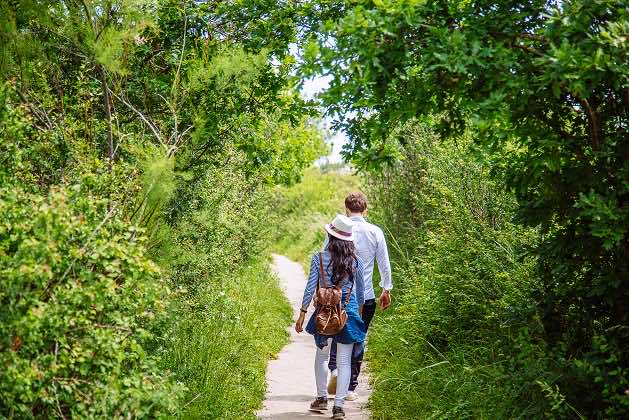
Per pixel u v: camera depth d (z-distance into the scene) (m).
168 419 4.54
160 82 6.08
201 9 6.25
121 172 4.86
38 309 3.35
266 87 6.48
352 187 27.33
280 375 8.22
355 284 6.46
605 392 4.28
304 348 9.84
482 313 6.71
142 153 4.95
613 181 4.39
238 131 6.62
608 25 3.78
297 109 6.59
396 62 4.04
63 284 3.75
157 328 5.07
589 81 4.14
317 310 6.17
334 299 6.12
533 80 3.99
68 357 3.51
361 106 4.56
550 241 4.88
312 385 7.83
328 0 5.77
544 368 4.82
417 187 11.31
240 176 8.62
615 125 4.57
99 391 3.65
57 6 5.20
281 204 24.86
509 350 5.81
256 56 5.65
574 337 4.93
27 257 3.45
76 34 5.16
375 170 4.55
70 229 3.58
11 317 3.40
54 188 3.81
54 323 3.45
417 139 10.29
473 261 6.74
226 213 7.97
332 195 27.53
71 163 4.87
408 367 7.02
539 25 4.32
